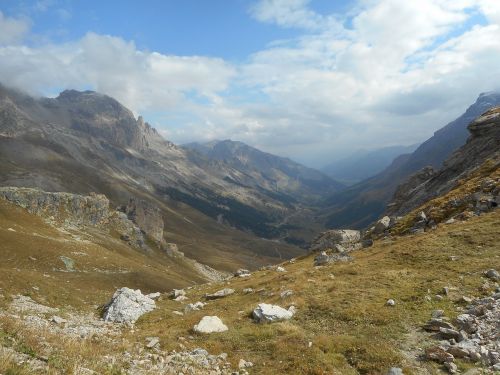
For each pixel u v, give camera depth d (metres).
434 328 22.80
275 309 28.33
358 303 28.11
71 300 50.25
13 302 39.28
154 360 20.14
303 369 19.11
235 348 22.80
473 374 17.72
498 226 41.97
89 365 15.16
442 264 35.03
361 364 19.50
